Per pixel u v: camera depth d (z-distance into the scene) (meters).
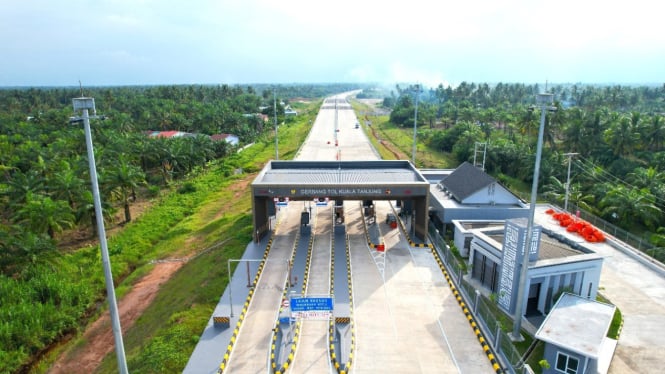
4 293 36.06
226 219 52.28
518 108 118.88
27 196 48.84
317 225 47.94
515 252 29.03
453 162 83.94
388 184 40.91
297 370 24.48
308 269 37.12
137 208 63.75
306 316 26.47
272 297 32.53
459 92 172.25
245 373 24.44
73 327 35.25
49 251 41.44
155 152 74.31
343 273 36.22
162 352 26.30
